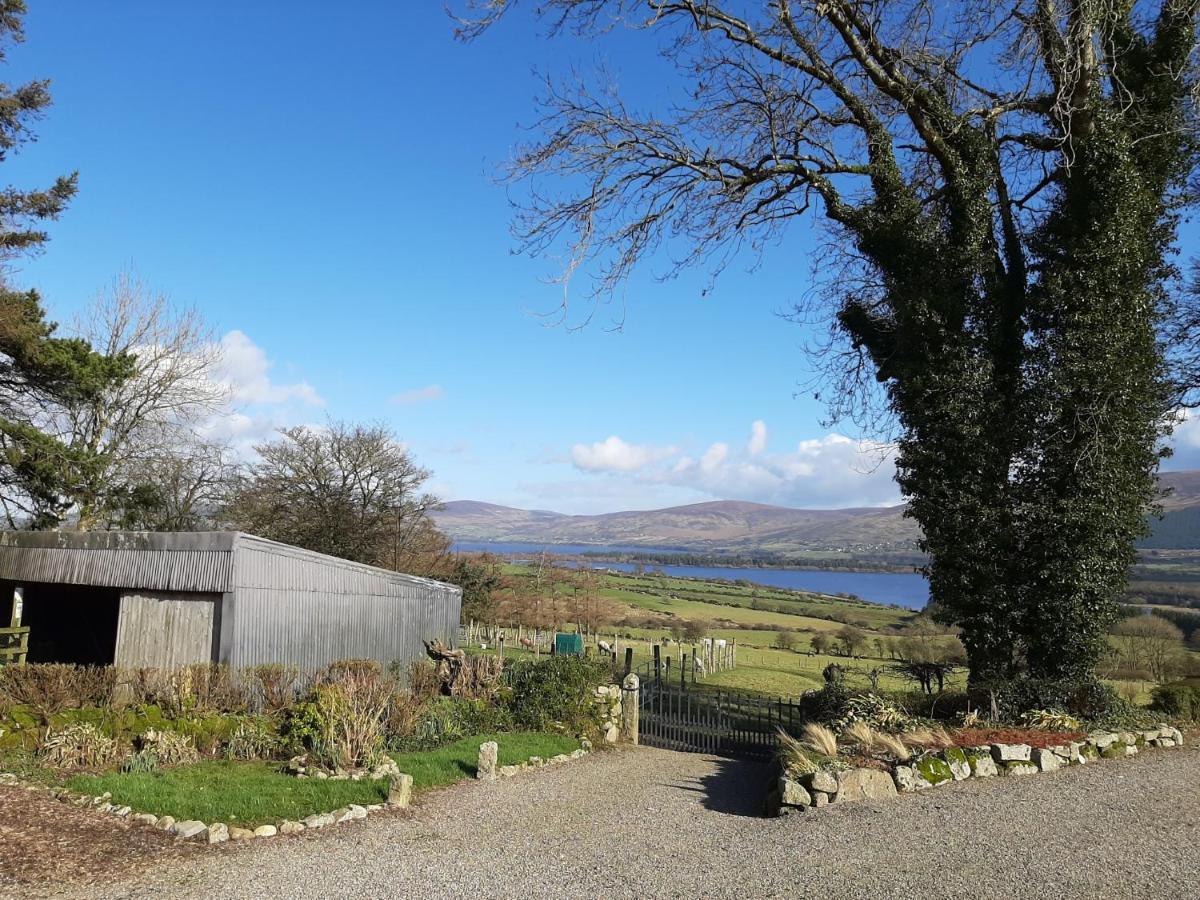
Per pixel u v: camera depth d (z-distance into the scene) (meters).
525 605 42.19
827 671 15.35
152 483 28.89
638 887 7.09
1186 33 15.10
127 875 7.13
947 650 31.44
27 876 6.92
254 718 12.84
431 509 37.09
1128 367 14.45
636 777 13.04
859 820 9.02
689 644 38.78
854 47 16.12
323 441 34.62
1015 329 15.80
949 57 16.08
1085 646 14.41
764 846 8.38
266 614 15.88
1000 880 6.87
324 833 8.73
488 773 12.16
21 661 15.09
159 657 15.76
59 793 9.41
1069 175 15.09
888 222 16.55
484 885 7.17
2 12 19.77
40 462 20.33
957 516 14.84
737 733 15.85
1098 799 9.43
